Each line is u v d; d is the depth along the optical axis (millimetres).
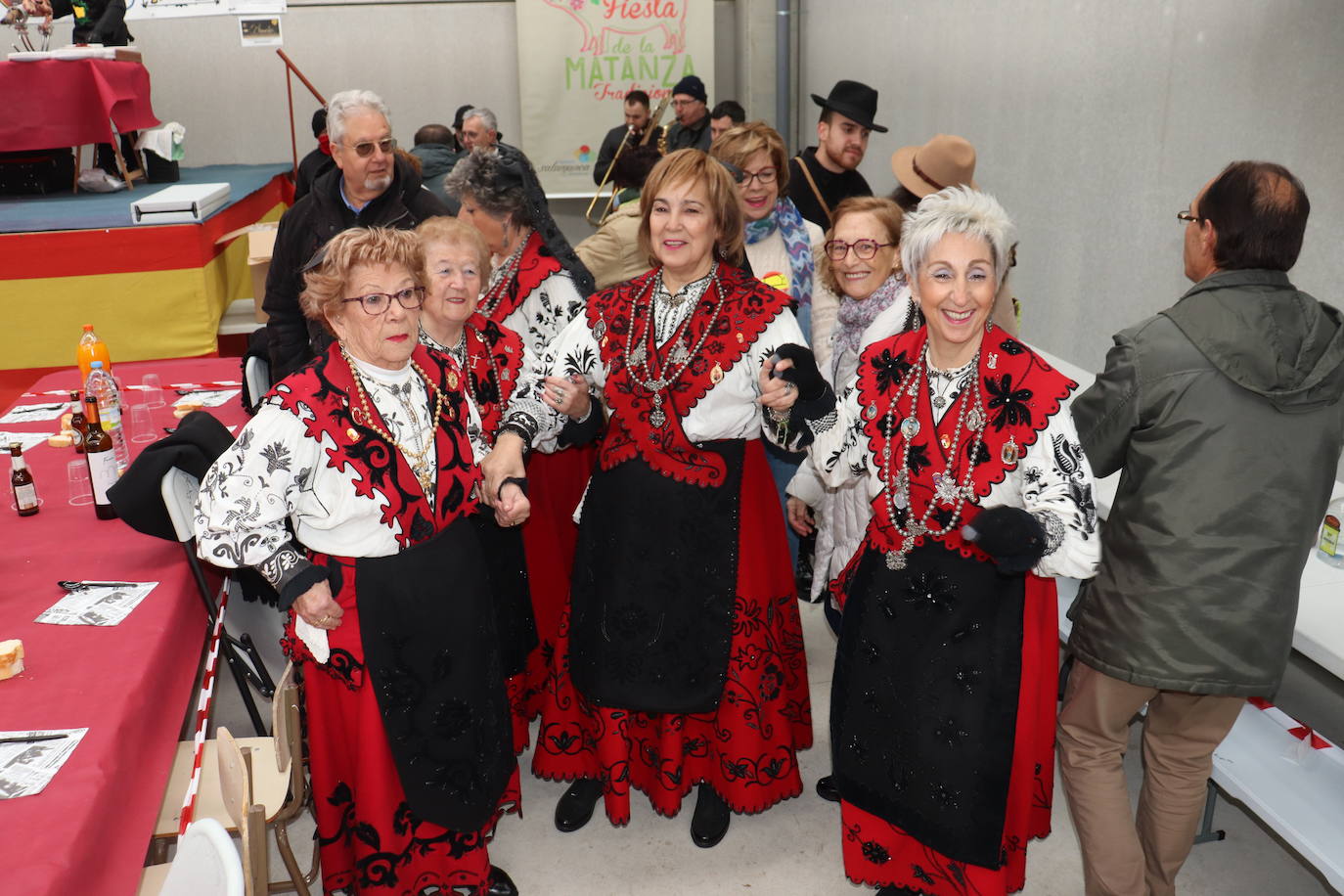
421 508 2082
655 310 2422
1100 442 2035
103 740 1871
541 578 2934
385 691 2082
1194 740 2152
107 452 2848
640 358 2400
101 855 1711
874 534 2184
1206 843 2775
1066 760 2244
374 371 2055
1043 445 1934
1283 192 1881
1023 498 1979
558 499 2928
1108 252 4449
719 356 2359
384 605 2061
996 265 1890
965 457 1999
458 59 9922
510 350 2637
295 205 3424
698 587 2471
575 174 10031
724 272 2416
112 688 2045
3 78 6371
